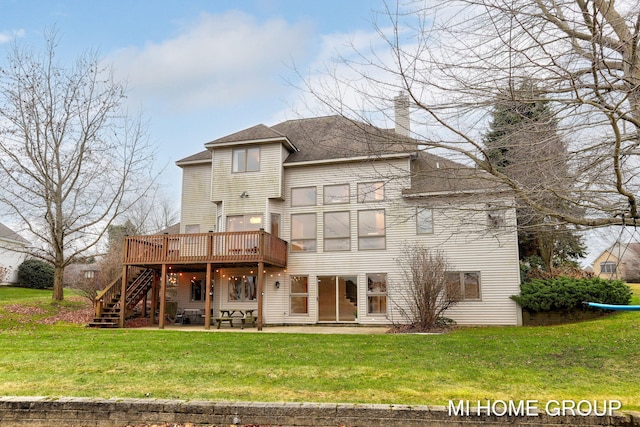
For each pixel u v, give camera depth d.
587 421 4.69
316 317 17.61
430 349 9.55
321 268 17.89
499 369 7.34
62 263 20.23
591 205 5.96
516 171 5.82
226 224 18.58
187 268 18.34
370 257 17.42
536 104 5.33
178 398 5.58
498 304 15.84
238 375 7.03
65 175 20.03
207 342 10.98
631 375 6.77
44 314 17.64
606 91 5.07
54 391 6.05
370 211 17.72
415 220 17.09
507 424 4.77
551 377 6.71
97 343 10.84
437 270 14.84
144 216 41.75
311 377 6.85
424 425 4.81
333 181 18.25
